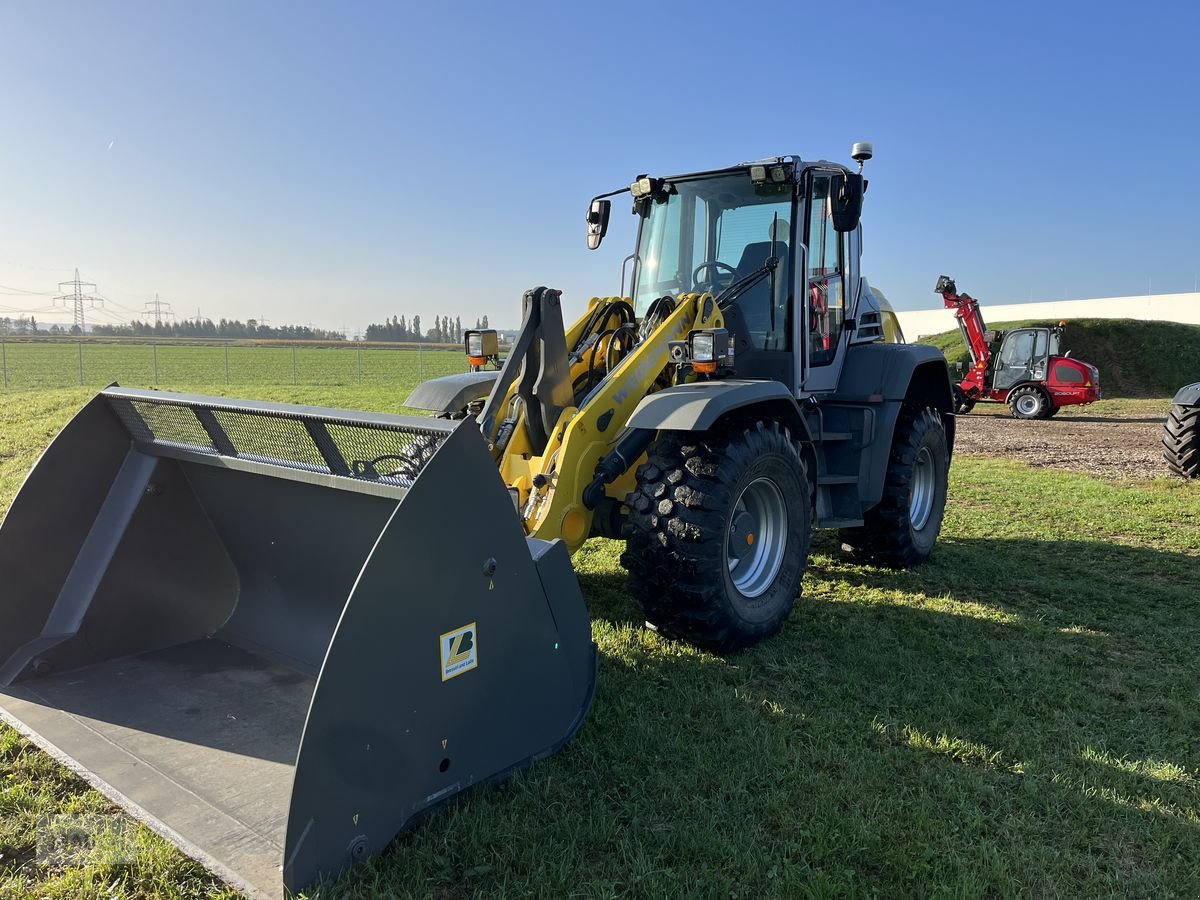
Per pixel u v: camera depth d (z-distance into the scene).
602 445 3.82
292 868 2.00
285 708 2.91
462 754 2.48
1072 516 7.46
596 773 2.77
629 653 3.86
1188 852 2.49
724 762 2.87
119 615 3.29
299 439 2.90
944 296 20.36
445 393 4.85
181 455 3.29
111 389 3.38
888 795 2.73
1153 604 4.93
